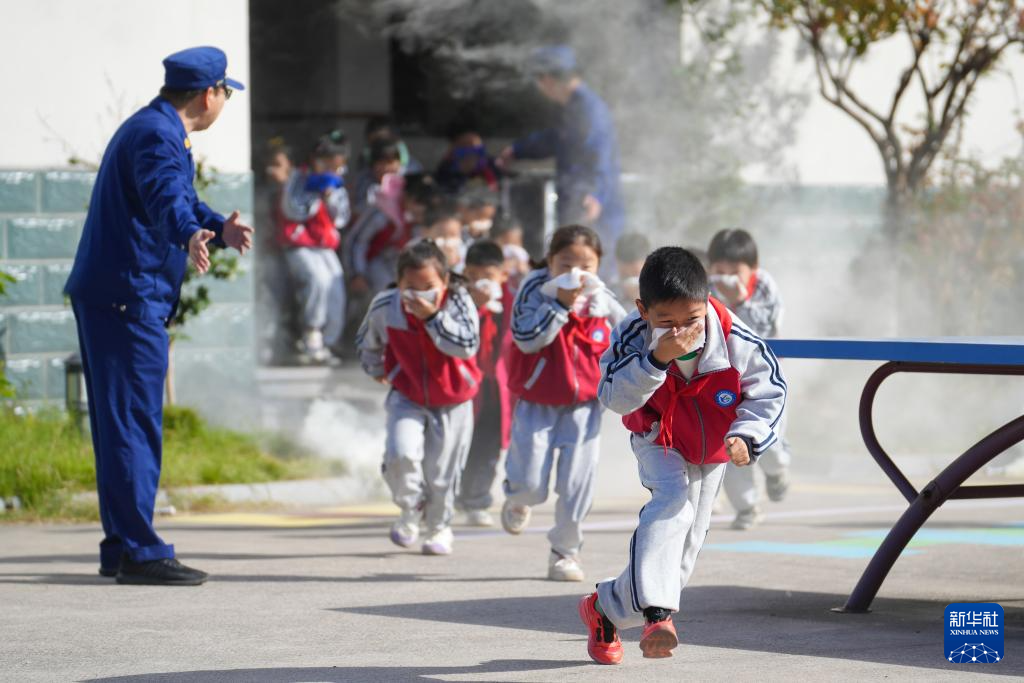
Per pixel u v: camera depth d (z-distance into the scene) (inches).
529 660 265.7
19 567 378.9
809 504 514.9
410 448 389.4
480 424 458.9
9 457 489.4
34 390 577.0
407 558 396.5
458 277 387.2
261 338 706.2
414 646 279.4
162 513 481.7
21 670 258.2
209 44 608.1
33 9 582.2
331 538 435.2
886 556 311.6
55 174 582.9
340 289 704.4
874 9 704.4
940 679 247.8
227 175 608.7
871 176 767.1
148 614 314.0
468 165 728.3
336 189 695.7
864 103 763.4
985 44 733.9
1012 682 245.1
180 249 355.3
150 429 355.6
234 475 519.5
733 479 446.9
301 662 264.2
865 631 293.1
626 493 554.3
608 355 246.4
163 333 355.9
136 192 349.4
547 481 364.5
